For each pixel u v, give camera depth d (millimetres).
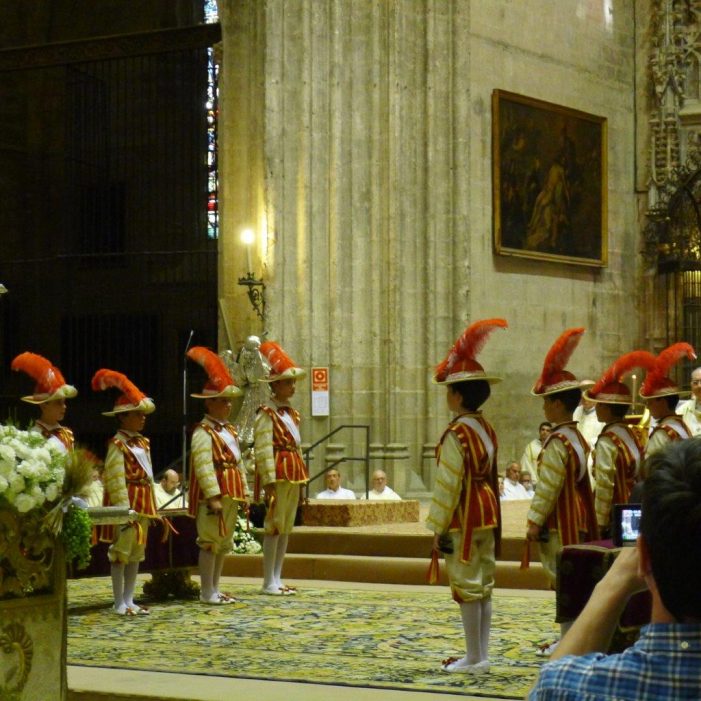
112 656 8930
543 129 23125
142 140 24938
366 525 15734
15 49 22156
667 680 2377
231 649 9219
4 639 6441
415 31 20703
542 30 23406
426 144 20625
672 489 2445
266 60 19344
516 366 22500
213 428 11898
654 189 25531
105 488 11172
